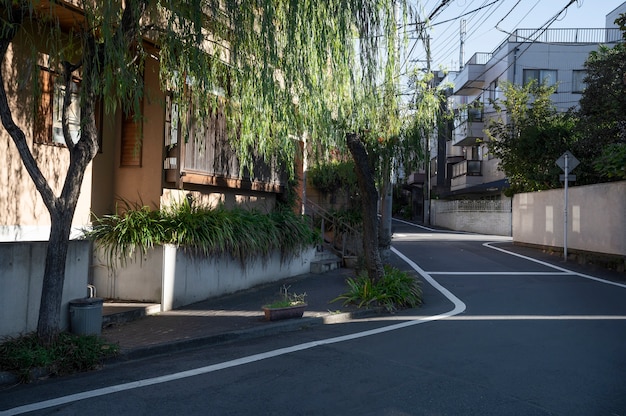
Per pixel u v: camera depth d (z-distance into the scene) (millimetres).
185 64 8633
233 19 8406
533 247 23531
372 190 12180
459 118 16156
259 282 13320
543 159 23750
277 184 15969
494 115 34844
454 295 12719
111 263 10758
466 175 41312
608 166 16250
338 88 9461
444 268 17281
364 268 14766
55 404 5609
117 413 5344
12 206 9328
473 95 41281
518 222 25250
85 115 7324
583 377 6363
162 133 11891
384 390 5953
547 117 24875
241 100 9227
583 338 8328
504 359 7160
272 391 5965
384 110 12219
